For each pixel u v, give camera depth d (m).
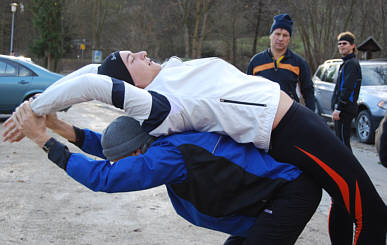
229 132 1.92
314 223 3.81
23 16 39.03
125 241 3.26
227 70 2.07
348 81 5.71
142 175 1.79
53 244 3.14
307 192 1.92
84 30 36.00
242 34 30.45
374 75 9.42
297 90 4.50
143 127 1.89
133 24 28.30
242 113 1.91
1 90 8.98
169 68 2.05
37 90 9.27
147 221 3.70
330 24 16.72
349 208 1.98
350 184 1.93
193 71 1.96
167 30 27.59
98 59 29.02
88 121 9.73
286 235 1.89
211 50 31.91
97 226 3.53
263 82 2.04
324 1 16.75
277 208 1.89
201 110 1.90
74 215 3.76
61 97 1.78
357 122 8.98
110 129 2.04
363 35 16.77
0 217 3.61
